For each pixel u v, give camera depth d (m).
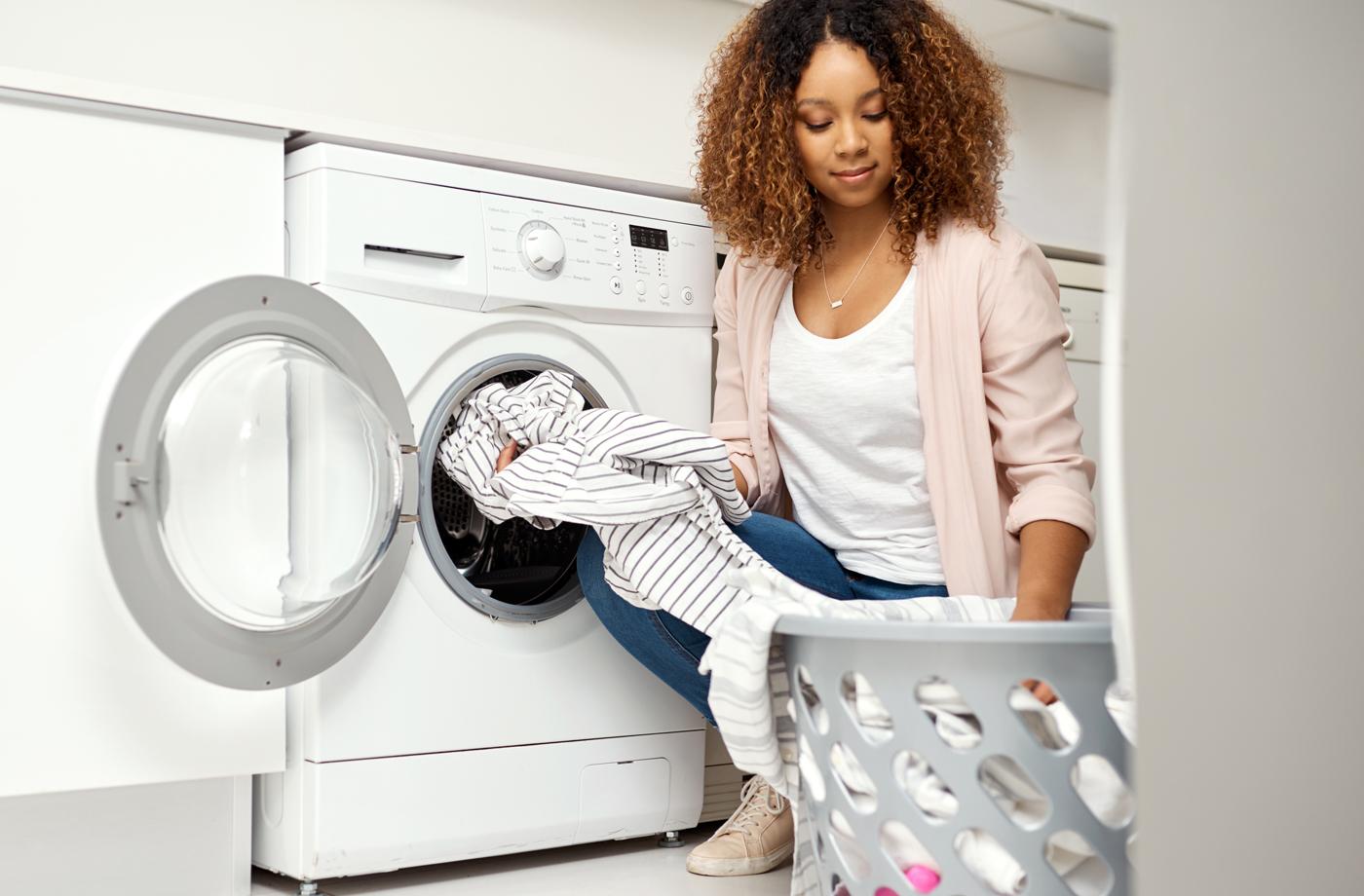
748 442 1.67
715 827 1.92
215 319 1.29
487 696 1.55
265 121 1.43
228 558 1.28
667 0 2.66
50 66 1.91
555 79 2.50
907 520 1.53
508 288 1.58
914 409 1.47
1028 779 0.95
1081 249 2.75
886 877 0.97
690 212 1.81
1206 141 0.61
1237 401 0.60
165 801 1.40
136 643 1.33
